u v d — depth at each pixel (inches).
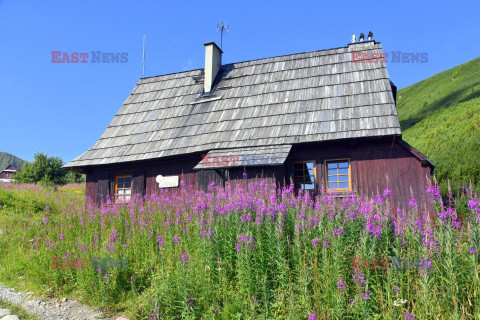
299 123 481.4
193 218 326.6
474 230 210.8
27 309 255.0
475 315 180.1
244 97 568.1
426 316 184.5
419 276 208.5
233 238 265.9
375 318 195.9
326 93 514.0
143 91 687.1
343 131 441.1
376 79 502.0
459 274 197.6
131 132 599.5
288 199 310.5
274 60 621.9
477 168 506.0
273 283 235.8
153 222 356.2
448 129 845.8
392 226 255.8
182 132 551.2
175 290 236.5
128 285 274.5
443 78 2380.7
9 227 422.9
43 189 748.0
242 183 426.9
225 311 220.1
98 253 290.4
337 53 577.9
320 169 446.3
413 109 2058.3
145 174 547.8
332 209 274.4
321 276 219.5
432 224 240.4
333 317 199.0
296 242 237.5
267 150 449.7
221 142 495.8
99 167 579.8
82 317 243.6
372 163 426.0
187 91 638.5
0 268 323.3
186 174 515.5
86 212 429.4
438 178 546.0
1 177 2491.4
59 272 292.7
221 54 664.4
